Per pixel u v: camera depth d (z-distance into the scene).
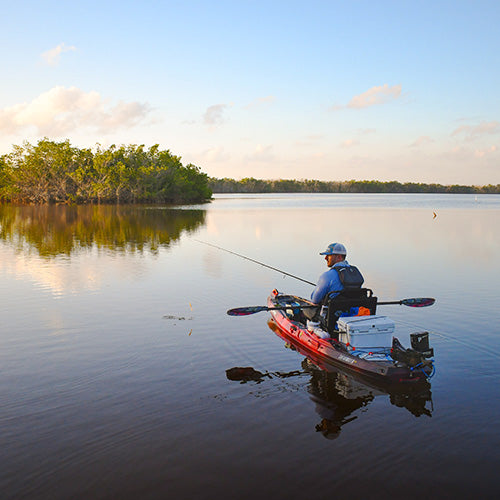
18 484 4.29
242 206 76.50
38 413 5.64
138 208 66.94
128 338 8.55
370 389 6.47
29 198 83.38
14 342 8.30
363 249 21.27
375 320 7.18
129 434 5.18
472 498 4.14
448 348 8.00
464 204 93.81
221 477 4.43
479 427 5.39
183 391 6.32
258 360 7.55
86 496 4.15
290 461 4.71
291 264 17.09
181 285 13.23
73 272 15.15
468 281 13.95
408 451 4.90
